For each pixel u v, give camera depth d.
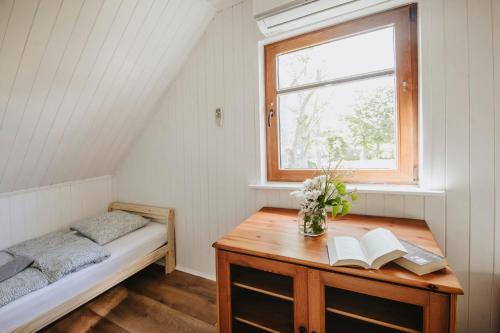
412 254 0.95
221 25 1.95
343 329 1.06
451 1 1.28
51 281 1.44
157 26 1.73
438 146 1.35
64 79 1.60
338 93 1.68
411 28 1.45
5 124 1.54
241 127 1.93
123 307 1.83
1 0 1.15
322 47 1.70
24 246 1.83
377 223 1.38
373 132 1.59
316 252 1.07
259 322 1.17
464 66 1.28
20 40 1.29
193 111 2.15
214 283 2.14
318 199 1.24
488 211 1.28
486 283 1.31
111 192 2.74
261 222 1.49
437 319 0.82
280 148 1.88
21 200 2.00
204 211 2.17
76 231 2.18
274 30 1.60
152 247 2.14
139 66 1.89
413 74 1.46
